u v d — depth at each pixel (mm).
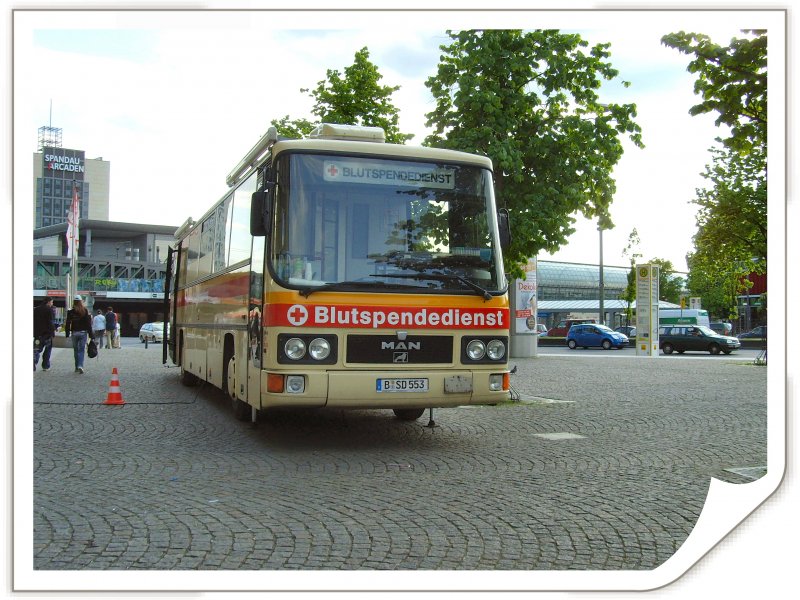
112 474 7816
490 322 9180
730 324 68500
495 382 9133
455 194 9336
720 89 8930
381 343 8711
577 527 6031
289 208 8750
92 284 79500
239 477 7723
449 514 6363
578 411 13141
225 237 11984
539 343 60094
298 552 5363
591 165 14594
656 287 38344
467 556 5328
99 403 13727
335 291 8641
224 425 11219
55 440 9836
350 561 5191
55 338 39031
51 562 5117
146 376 20062
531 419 12125
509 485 7457
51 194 96750
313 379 8469
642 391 16797
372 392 8602
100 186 100000
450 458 8820
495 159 14289
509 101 14867
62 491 7047
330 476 7805
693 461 8711
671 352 44062
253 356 9438
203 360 13836
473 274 9211
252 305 9609
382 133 9844
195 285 15117
